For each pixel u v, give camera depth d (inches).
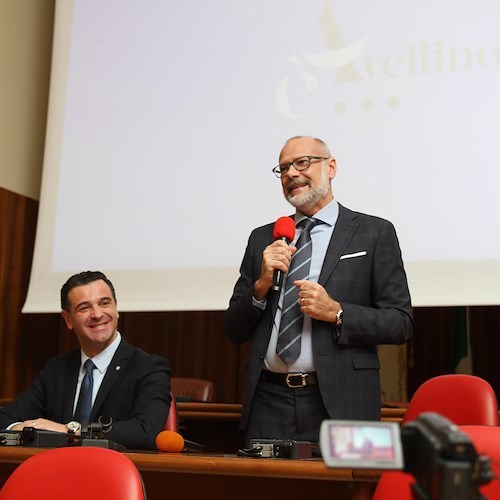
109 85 186.9
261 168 170.6
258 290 95.5
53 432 83.3
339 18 168.2
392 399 200.2
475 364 196.2
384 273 98.0
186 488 74.9
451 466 28.5
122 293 176.7
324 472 64.5
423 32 160.7
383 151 159.5
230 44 177.8
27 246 204.1
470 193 151.8
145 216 178.5
